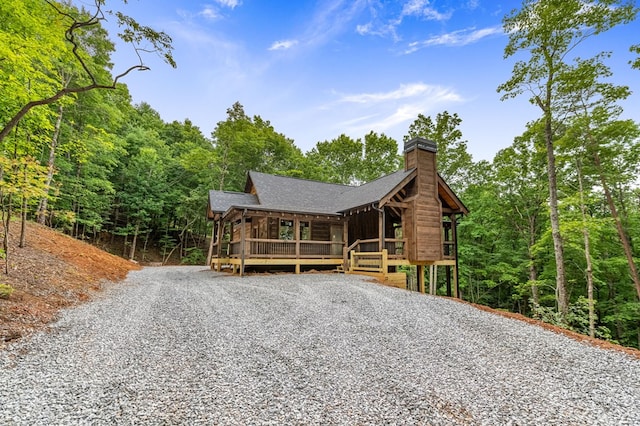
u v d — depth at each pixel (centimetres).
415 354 440
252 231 1855
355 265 1425
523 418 283
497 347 479
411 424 266
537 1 1131
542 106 1223
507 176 1717
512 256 1847
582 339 529
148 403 281
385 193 1314
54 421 245
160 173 2634
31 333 439
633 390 349
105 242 2645
